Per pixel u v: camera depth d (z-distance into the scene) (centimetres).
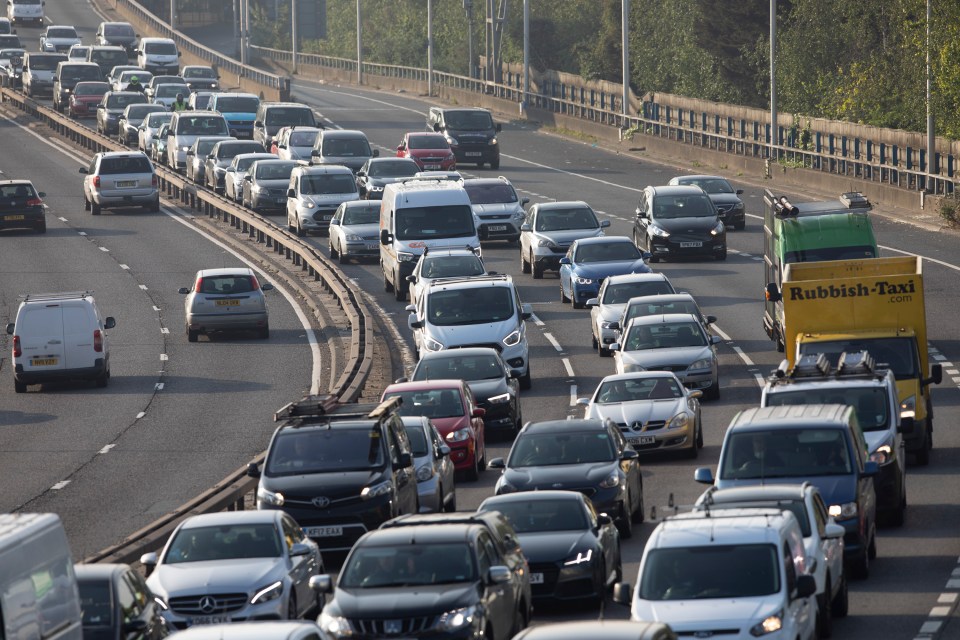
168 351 16812
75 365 15100
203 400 14450
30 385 15650
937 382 10894
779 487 7200
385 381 14488
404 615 6394
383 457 9325
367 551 6794
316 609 7819
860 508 7938
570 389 14012
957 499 9681
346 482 9112
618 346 13588
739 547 6319
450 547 6744
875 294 11200
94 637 6247
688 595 6191
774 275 14725
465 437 11225
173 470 11756
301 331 17625
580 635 5091
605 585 7719
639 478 9750
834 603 7125
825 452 8156
